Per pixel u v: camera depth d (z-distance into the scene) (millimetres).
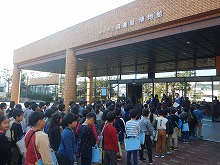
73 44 15266
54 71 28625
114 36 12102
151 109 7664
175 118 8398
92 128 4777
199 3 8438
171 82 16719
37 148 2924
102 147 5047
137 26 10867
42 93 42094
